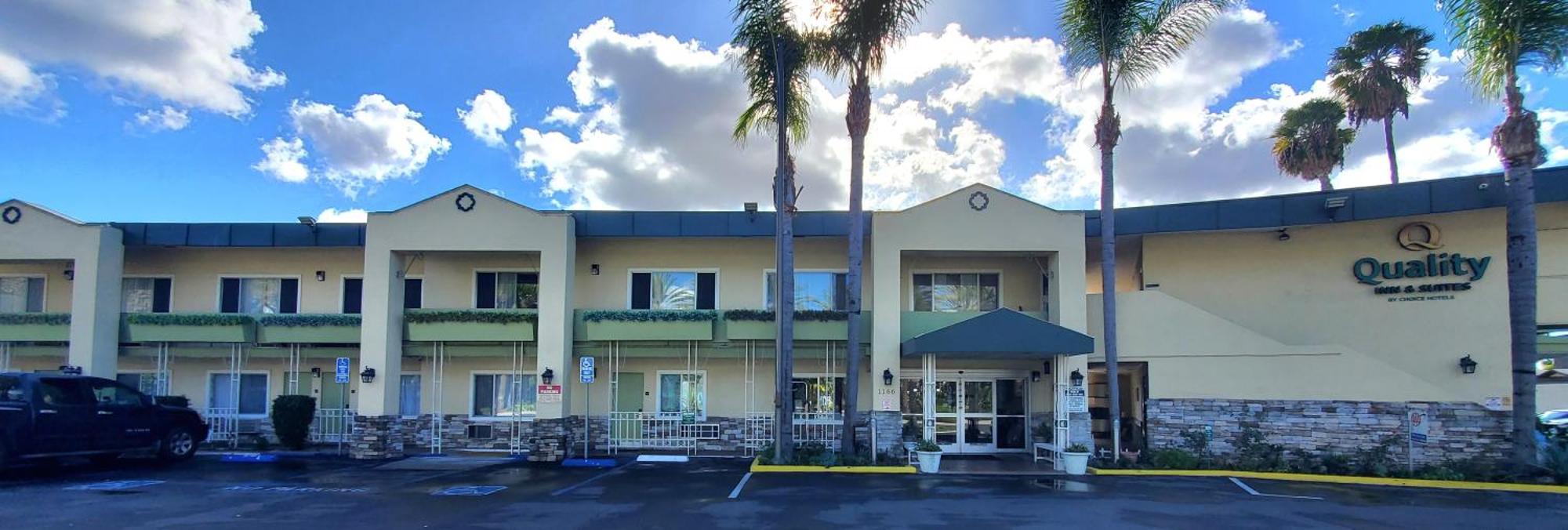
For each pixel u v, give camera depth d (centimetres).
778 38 1666
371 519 1073
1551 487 1412
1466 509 1211
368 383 1791
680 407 1986
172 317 1889
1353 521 1114
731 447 1956
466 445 1969
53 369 2000
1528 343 1485
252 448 1914
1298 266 1961
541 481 1437
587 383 1742
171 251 2052
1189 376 1744
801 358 1950
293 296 2041
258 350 1977
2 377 1462
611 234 1906
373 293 1814
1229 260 1995
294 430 1867
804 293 1977
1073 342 1614
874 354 1783
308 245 1958
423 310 1870
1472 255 1845
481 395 2003
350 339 1888
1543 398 1806
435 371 1945
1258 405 1702
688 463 1736
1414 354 1862
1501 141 1505
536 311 1842
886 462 1645
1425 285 1873
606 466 1677
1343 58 2947
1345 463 1569
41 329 1850
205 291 2041
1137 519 1109
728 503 1211
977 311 1859
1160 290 1984
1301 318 1942
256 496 1263
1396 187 1767
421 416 1986
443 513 1122
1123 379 2045
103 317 1869
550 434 1756
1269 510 1187
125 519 1064
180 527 1016
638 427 1952
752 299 1989
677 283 2003
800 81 1741
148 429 1636
